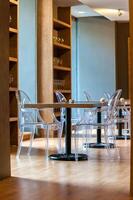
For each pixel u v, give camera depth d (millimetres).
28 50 10047
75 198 3855
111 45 13555
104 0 10406
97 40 13648
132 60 4094
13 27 8352
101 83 13656
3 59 4973
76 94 13742
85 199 3818
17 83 8367
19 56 10016
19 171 5305
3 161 4844
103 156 6734
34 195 3977
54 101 10242
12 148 7914
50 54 10023
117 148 7828
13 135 8359
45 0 10047
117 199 3832
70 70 11164
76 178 4828
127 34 13766
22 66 10055
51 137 9969
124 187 4355
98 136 8234
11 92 8359
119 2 10664
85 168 5531
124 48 13859
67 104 6070
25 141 9094
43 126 7082
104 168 5535
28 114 7035
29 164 5879
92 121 7656
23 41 10039
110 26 13555
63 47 10797
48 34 10031
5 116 4953
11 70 8375
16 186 4398
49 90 10023
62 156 6445
